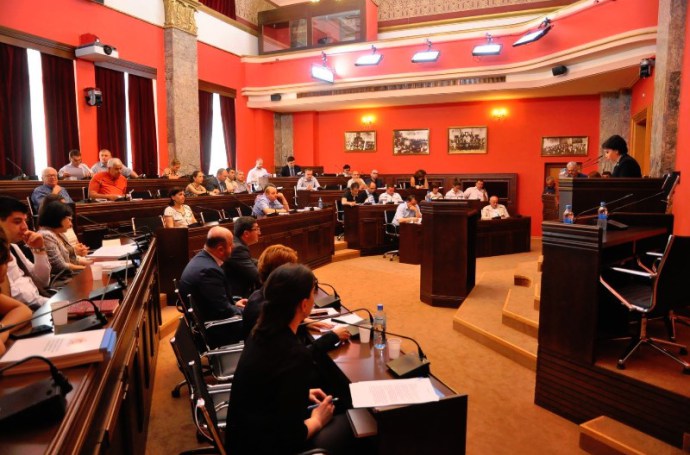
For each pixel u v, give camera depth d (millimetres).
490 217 10055
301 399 1816
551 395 3203
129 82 9852
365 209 9539
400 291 6562
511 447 2791
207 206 8141
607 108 11344
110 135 9422
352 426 1886
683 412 2531
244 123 13281
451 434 1943
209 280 3436
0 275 1974
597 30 8492
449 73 11094
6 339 1793
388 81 11703
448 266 5680
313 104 13023
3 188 6039
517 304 4824
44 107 8172
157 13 10406
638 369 2852
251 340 1904
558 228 3076
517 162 12430
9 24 7566
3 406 1180
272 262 2805
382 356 2359
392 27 13820
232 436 1845
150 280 3697
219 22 12250
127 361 1957
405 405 1857
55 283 3416
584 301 2965
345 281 7211
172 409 3236
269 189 7738
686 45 5910
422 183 11789
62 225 3783
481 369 3912
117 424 1758
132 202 6555
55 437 1110
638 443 2586
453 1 13203
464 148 12898
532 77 10453
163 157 10727
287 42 13492
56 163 8383
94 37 8562
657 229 3764
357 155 14062
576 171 7293
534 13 12258
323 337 2473
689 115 5727
